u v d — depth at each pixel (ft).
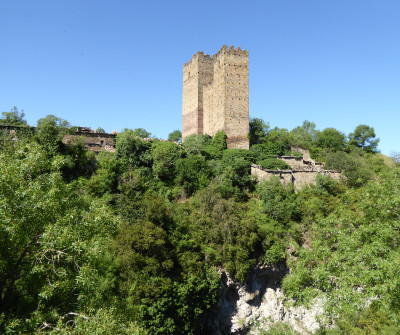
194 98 277.44
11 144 178.29
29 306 65.21
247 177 210.38
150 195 167.43
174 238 147.54
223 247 156.97
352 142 352.90
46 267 63.36
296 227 182.29
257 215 183.83
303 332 166.30
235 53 254.47
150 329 124.47
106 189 179.42
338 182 230.68
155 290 126.52
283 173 214.90
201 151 238.89
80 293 66.74
